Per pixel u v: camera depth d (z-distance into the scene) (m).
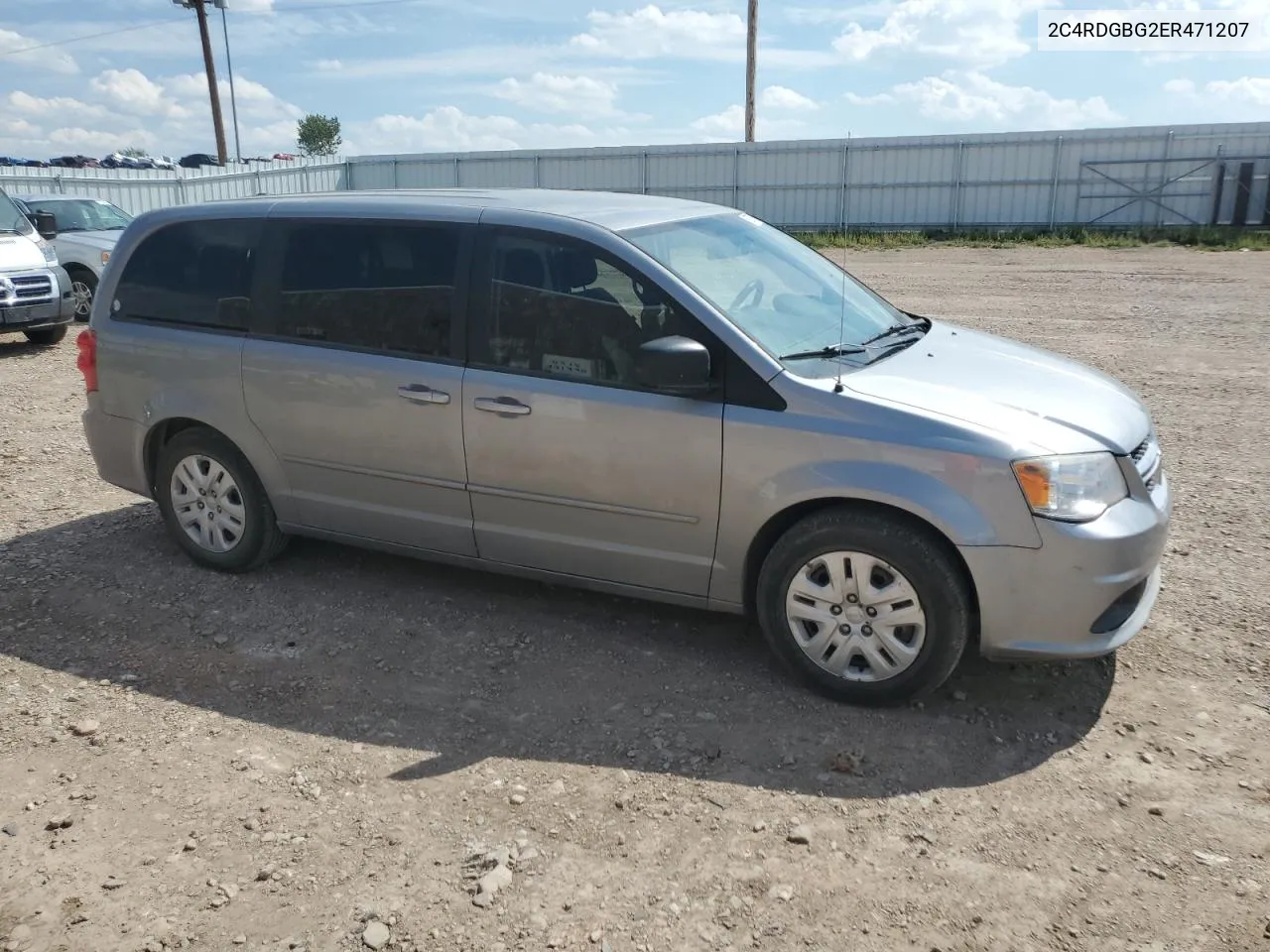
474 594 4.98
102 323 5.35
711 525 4.02
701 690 4.07
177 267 5.17
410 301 4.54
